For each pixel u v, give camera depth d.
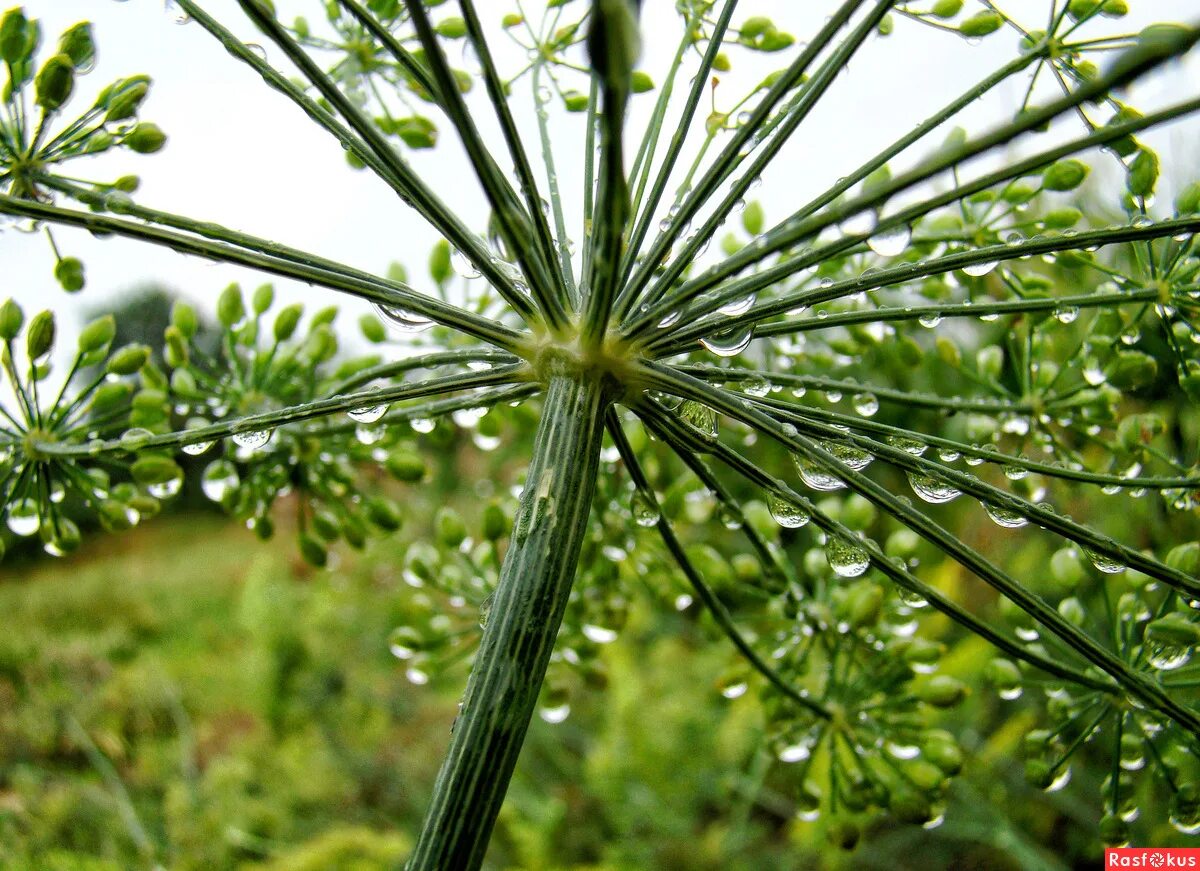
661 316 0.07
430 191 0.07
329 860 0.19
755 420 0.07
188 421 0.10
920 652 0.09
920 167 0.05
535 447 0.07
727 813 0.24
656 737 0.22
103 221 0.06
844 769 0.09
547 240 0.07
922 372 0.17
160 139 0.08
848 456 0.08
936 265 0.07
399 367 0.09
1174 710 0.07
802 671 0.10
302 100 0.07
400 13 0.09
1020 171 0.06
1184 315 0.08
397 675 0.29
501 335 0.07
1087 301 0.08
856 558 0.08
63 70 0.07
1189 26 0.05
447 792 0.07
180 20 0.08
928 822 0.09
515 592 0.07
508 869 0.20
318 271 0.07
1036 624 0.09
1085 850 0.18
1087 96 0.05
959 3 0.08
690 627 0.24
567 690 0.11
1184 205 0.08
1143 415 0.09
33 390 0.08
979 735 0.21
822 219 0.06
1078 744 0.09
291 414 0.07
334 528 0.10
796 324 0.08
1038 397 0.09
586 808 0.23
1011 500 0.07
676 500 0.10
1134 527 0.16
